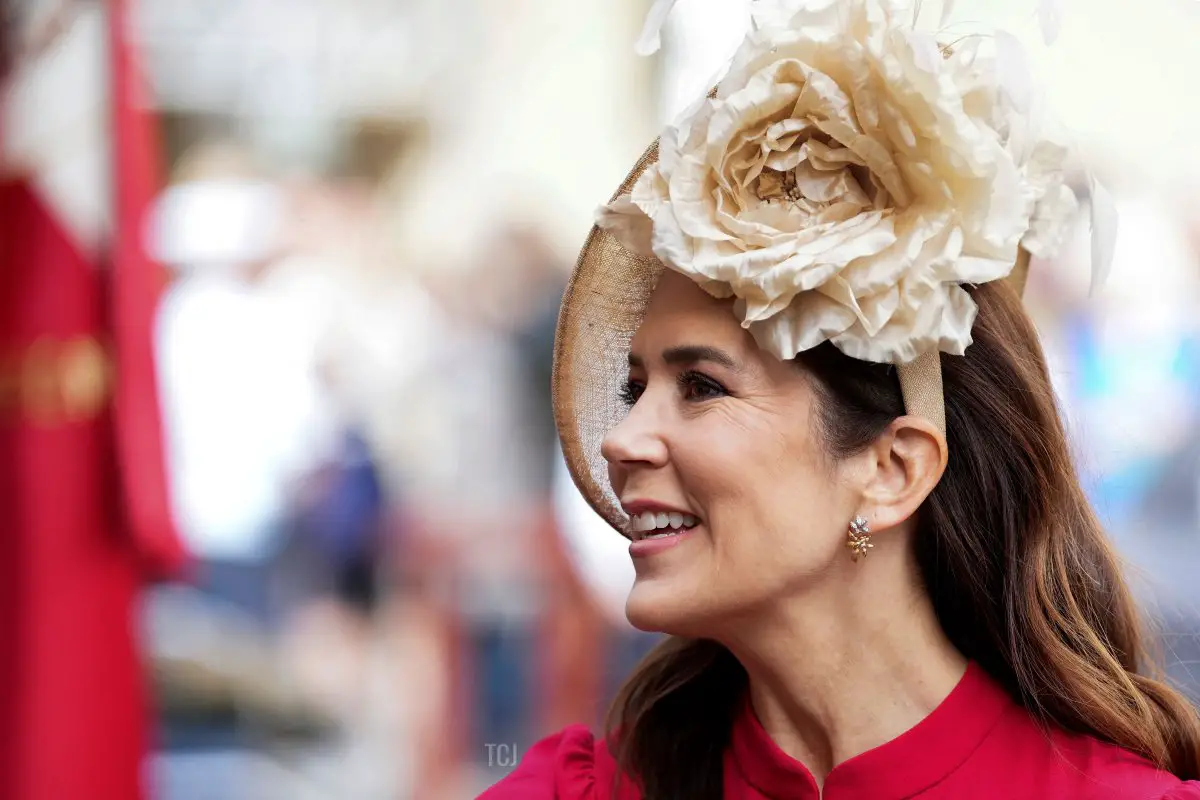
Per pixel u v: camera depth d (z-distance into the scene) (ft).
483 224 66.69
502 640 45.78
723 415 14.33
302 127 66.28
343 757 46.32
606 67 69.51
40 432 22.41
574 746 17.02
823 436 14.37
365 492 49.57
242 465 49.80
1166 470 46.88
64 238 22.40
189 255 54.70
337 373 51.24
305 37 66.95
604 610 45.27
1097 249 14.75
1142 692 15.44
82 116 22.47
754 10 14.16
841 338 13.70
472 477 49.42
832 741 15.07
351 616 48.85
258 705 47.37
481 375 51.01
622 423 14.73
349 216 62.80
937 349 14.55
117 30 22.31
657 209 13.93
